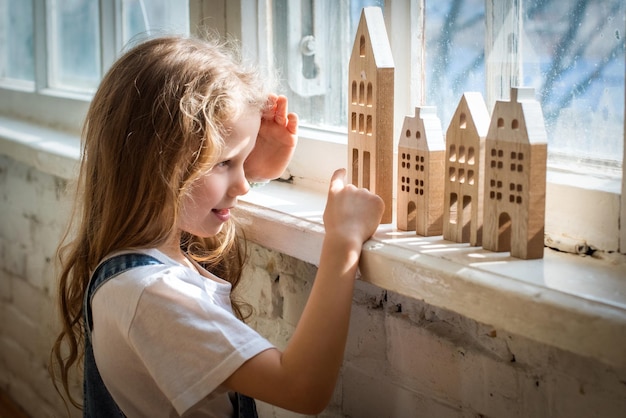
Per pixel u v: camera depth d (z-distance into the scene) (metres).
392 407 1.17
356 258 1.01
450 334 1.07
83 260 1.17
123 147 1.07
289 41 1.47
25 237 2.12
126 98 1.07
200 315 0.98
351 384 1.24
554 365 0.95
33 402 2.21
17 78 2.42
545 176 0.92
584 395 0.92
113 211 1.08
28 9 2.29
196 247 1.27
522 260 0.93
